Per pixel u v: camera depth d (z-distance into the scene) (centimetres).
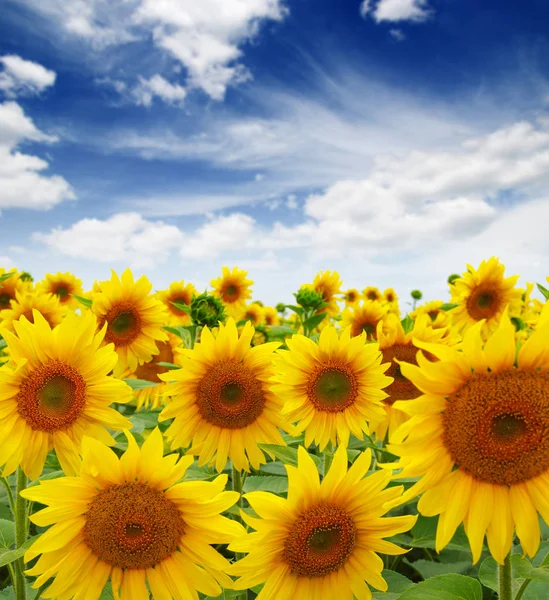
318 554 66
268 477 105
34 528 119
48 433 86
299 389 106
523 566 62
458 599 63
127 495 67
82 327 88
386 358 127
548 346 60
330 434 105
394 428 124
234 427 105
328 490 65
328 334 105
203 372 105
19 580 83
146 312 146
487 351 60
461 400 61
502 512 61
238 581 66
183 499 67
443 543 61
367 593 67
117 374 143
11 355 85
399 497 64
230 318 106
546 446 60
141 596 68
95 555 68
